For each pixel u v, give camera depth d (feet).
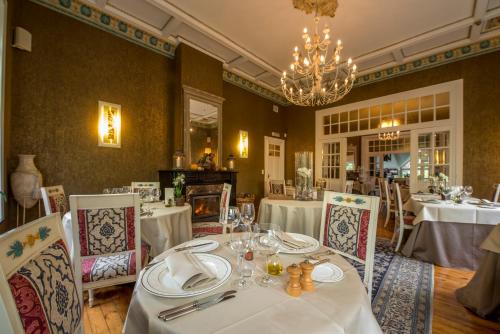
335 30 12.48
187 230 8.04
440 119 14.79
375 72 17.38
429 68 15.20
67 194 10.46
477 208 8.71
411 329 5.48
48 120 9.98
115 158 12.02
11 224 8.84
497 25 12.26
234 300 2.45
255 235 3.85
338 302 2.44
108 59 11.78
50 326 2.19
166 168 14.05
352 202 5.10
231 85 18.35
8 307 1.75
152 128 13.48
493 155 13.01
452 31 12.25
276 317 2.17
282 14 11.38
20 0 9.32
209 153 15.07
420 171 15.57
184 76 13.97
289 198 10.24
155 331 2.06
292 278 2.60
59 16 10.30
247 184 19.54
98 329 5.46
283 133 23.16
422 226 9.66
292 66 11.28
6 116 8.36
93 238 4.82
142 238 6.61
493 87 13.07
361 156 31.42
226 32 12.81
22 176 8.76
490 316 5.83
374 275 8.24
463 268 8.75
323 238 5.47
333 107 19.98
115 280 5.12
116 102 12.05
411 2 10.44
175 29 12.71
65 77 10.44
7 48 8.39
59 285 2.52
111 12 11.36
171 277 2.86
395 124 16.74
